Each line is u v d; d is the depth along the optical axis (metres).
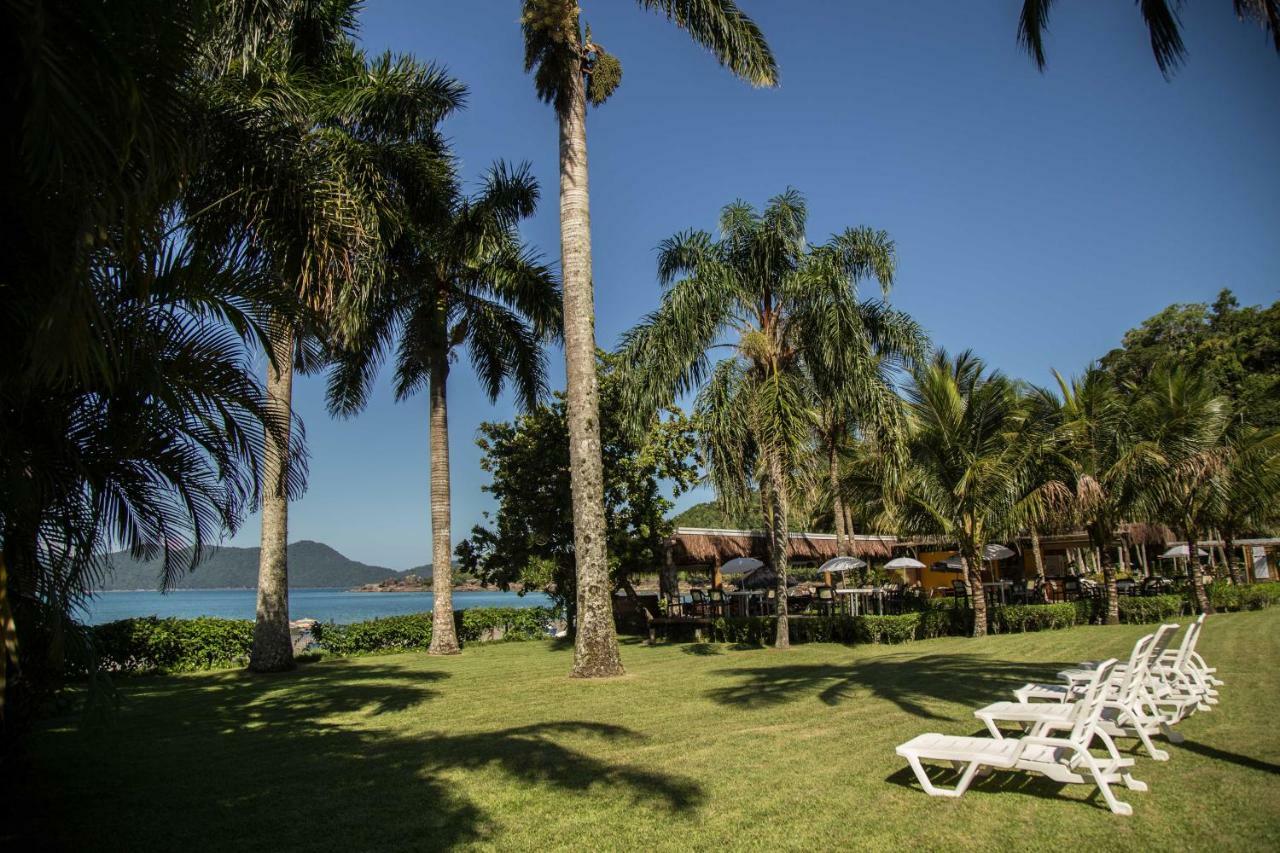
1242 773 5.67
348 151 12.80
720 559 25.19
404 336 19.94
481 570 23.78
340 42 15.37
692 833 4.82
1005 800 5.27
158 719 9.69
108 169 3.91
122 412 6.17
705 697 10.26
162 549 7.28
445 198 16.94
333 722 9.30
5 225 4.20
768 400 16.88
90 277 4.36
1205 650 12.98
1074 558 35.62
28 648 5.99
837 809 5.17
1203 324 44.62
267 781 6.36
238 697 11.70
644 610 22.64
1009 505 18.36
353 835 4.96
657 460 22.81
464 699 10.88
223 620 17.36
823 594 26.58
